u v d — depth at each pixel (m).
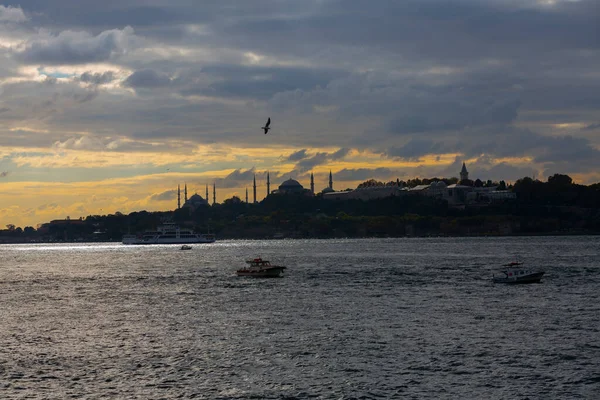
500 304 120.50
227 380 71.31
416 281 165.62
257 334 94.00
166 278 189.12
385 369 74.50
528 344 85.19
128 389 68.69
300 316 109.12
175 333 96.06
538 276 156.75
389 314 109.88
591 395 65.50
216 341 89.75
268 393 67.06
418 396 65.75
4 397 66.50
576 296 131.25
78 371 75.25
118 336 94.69
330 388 68.25
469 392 66.69
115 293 150.62
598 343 85.31
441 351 82.00
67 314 116.94
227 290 151.12
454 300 126.62
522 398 64.94
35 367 77.06
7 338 94.06
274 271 185.75
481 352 81.25
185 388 68.81
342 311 113.81
